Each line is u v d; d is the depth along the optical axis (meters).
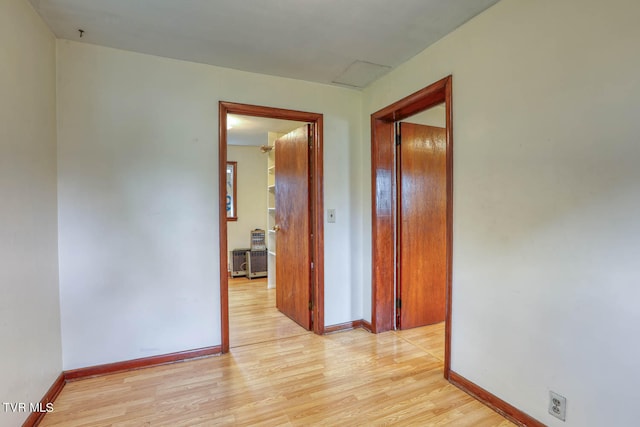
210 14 1.83
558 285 1.51
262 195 5.69
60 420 1.73
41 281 1.83
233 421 1.73
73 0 1.69
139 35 2.06
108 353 2.23
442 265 3.23
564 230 1.48
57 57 2.08
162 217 2.36
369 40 2.15
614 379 1.32
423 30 2.04
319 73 2.67
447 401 1.91
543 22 1.56
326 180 2.93
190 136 2.43
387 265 2.98
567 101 1.46
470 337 1.98
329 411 1.82
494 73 1.80
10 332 1.49
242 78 2.59
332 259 2.98
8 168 1.49
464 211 2.01
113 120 2.22
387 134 2.95
